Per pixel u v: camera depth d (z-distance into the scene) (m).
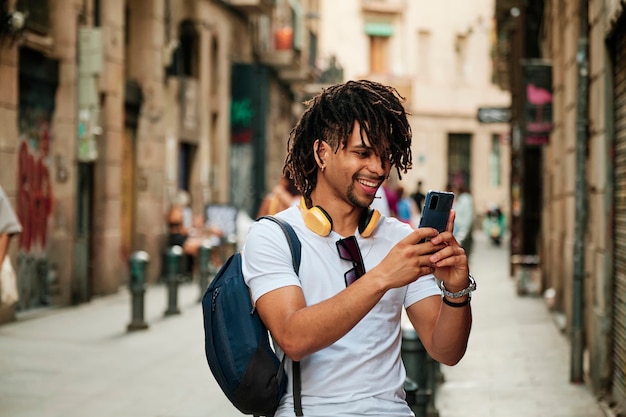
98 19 16.20
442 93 49.88
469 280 2.95
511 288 18.53
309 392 2.90
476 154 50.88
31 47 13.79
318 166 3.01
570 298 11.44
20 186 13.72
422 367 5.83
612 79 7.73
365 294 2.70
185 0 22.66
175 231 20.52
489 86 51.34
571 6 10.59
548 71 14.45
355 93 2.94
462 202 22.08
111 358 10.27
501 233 39.56
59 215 14.90
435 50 49.78
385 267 2.72
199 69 23.59
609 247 7.79
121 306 15.15
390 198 14.34
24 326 12.62
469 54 51.00
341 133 2.89
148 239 19.58
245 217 22.98
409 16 49.03
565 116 11.98
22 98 13.77
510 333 12.16
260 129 27.16
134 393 8.46
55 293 14.77
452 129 50.22
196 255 20.45
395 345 3.01
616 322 7.65
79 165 15.12
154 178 19.80
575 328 8.75
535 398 8.18
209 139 24.36
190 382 8.98
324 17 48.28
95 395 8.37
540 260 16.97
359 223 3.02
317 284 2.94
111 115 16.69
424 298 3.10
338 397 2.90
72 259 15.05
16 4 12.91
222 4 25.62
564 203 12.85
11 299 7.29
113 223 16.88
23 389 8.58
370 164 2.91
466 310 2.98
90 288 16.25
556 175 13.91
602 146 7.91
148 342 11.38
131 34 19.59
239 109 27.16
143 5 19.61
